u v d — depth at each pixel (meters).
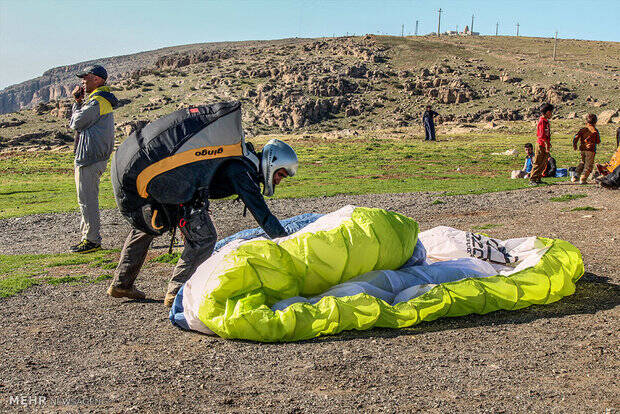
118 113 96.56
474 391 3.06
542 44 146.50
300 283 4.38
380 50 126.25
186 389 3.18
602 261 6.05
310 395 3.06
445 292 4.30
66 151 42.62
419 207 11.71
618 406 2.84
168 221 4.51
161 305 5.01
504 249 5.55
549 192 12.98
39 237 10.55
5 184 21.41
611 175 12.67
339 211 4.96
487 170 21.39
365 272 4.57
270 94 93.56
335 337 3.98
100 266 7.21
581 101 85.62
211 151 4.26
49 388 3.22
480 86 99.56
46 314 4.82
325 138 43.91
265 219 4.31
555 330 4.04
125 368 3.51
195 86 108.25
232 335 3.96
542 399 2.95
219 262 4.21
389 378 3.26
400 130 50.78
